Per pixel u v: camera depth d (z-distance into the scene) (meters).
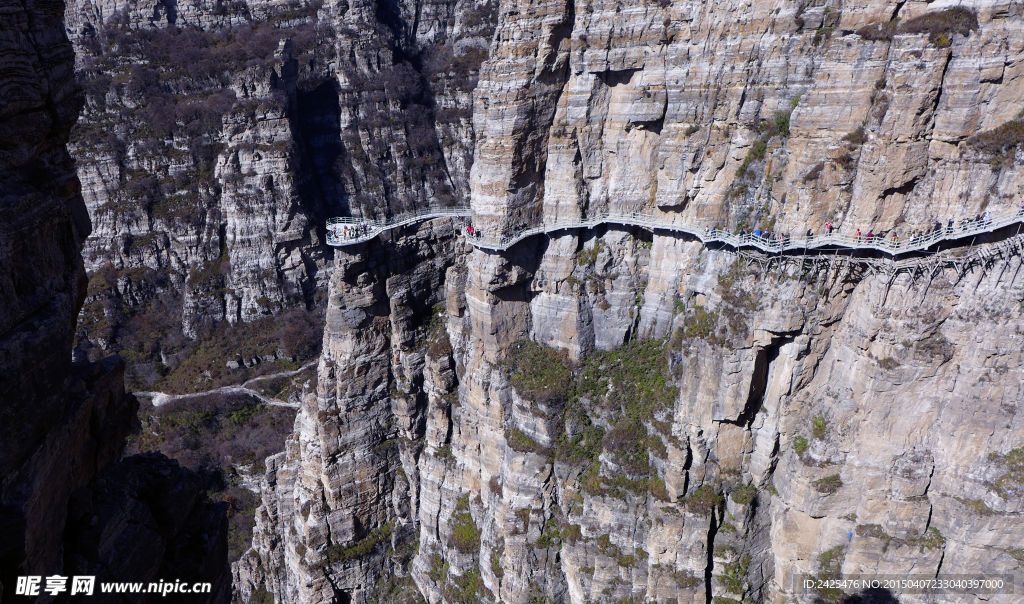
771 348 45.69
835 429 44.19
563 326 52.91
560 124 49.22
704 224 47.28
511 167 49.22
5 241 16.44
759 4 41.28
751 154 44.53
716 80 44.31
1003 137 37.12
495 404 54.03
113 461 23.14
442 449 59.22
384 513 62.34
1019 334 38.31
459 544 57.16
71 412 19.23
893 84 38.47
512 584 52.50
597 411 51.53
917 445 42.41
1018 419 39.41
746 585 47.94
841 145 40.91
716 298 45.91
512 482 52.31
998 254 38.00
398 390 58.91
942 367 40.69
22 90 17.91
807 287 42.78
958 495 41.34
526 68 46.91
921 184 40.12
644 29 44.94
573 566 50.53
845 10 39.25
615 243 51.59
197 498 27.75
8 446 16.19
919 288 40.06
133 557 21.25
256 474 85.50
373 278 54.94
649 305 51.53
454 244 58.88
